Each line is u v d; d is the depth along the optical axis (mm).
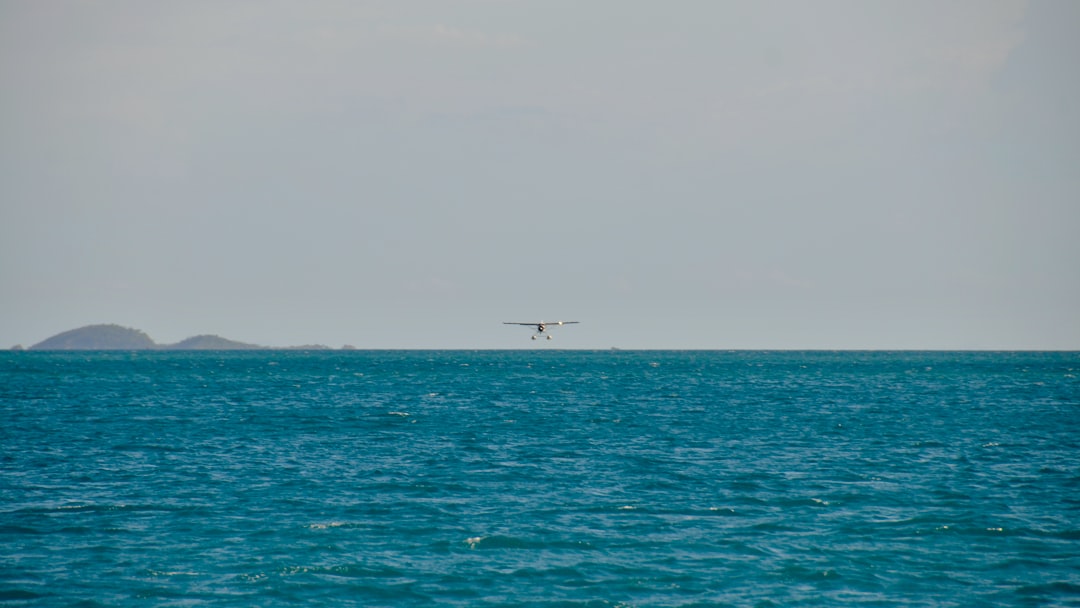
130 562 104188
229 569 101875
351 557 106312
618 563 104875
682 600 93750
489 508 130500
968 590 96625
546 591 96062
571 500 136125
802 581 99125
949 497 138125
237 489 143125
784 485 148000
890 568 103312
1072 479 153000
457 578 99562
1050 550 110125
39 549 108812
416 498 137000
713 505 133000
